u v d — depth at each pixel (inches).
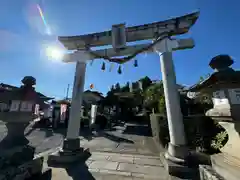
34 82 125.0
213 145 173.8
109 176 138.3
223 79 70.4
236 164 68.1
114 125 621.0
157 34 190.5
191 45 175.6
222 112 70.4
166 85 172.4
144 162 179.6
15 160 103.9
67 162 171.8
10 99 111.8
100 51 202.8
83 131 466.9
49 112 581.6
